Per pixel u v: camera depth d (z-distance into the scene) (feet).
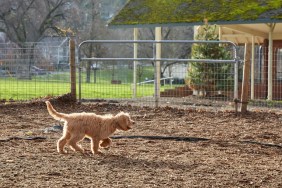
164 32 179.52
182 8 82.74
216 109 52.70
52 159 30.71
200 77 72.13
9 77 77.56
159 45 82.79
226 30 90.02
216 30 81.51
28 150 33.32
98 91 74.23
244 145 36.65
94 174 27.20
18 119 46.62
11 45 90.63
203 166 29.68
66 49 94.58
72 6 188.24
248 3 78.74
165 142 37.01
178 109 52.19
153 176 27.04
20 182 25.31
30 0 190.39
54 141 36.58
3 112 50.16
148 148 34.71
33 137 37.47
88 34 178.91
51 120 46.29
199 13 80.59
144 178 26.58
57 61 86.12
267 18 74.28
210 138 38.70
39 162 29.84
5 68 78.07
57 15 188.34
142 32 183.62
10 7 187.21
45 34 196.24
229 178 27.14
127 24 83.41
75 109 52.60
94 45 174.70
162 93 75.82
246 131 41.93
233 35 91.45
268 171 28.99
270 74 73.51
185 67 99.76
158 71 63.87
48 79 78.43
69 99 55.57
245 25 80.94
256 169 29.40
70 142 32.40
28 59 79.77
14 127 42.73
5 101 57.88
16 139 37.01
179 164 30.04
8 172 27.20
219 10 79.61
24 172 27.30
